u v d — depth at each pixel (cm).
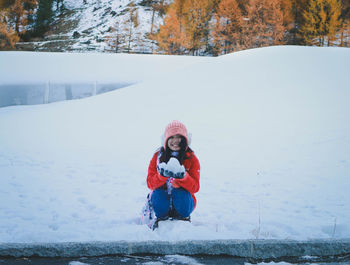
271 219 477
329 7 4872
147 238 375
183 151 420
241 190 664
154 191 428
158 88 2120
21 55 3159
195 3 5156
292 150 974
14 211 519
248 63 2389
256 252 346
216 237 381
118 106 1800
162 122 1432
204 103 1712
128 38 5325
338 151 934
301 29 5062
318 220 475
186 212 425
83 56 3222
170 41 5238
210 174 789
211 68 2405
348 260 340
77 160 927
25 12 5441
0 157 962
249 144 1065
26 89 2639
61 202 574
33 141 1180
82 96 2662
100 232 402
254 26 5009
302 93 1744
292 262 336
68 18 5597
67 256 342
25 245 343
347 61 2306
